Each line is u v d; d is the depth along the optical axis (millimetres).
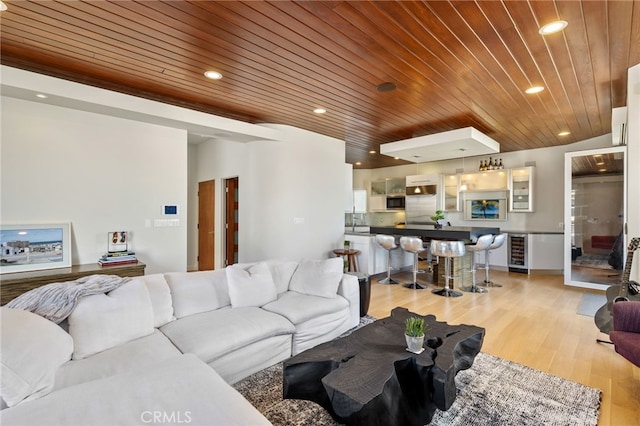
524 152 6707
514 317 3760
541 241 6203
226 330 2271
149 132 4141
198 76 3029
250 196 5199
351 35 2297
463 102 3695
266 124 4797
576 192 5141
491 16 2068
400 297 4621
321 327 2871
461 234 4930
